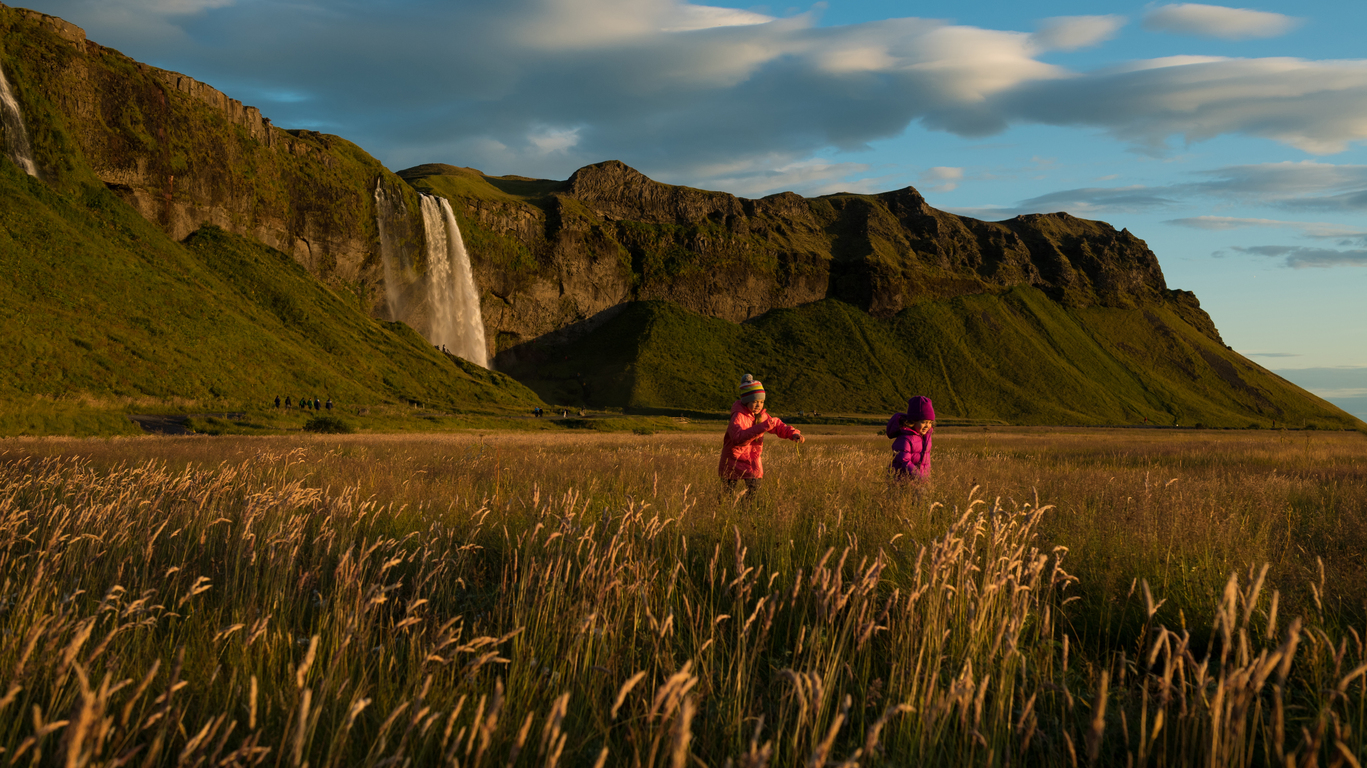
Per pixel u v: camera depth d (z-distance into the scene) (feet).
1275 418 569.23
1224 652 5.51
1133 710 8.29
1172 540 14.21
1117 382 569.64
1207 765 5.73
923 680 8.22
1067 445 99.50
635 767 6.18
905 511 16.14
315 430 137.90
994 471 32.09
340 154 362.53
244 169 303.27
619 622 9.54
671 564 13.21
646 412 393.70
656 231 563.07
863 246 634.84
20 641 8.07
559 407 328.29
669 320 524.52
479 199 470.80
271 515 15.94
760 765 4.05
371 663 9.02
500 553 14.96
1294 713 8.16
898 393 504.43
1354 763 4.51
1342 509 21.36
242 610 10.32
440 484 24.44
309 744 6.29
